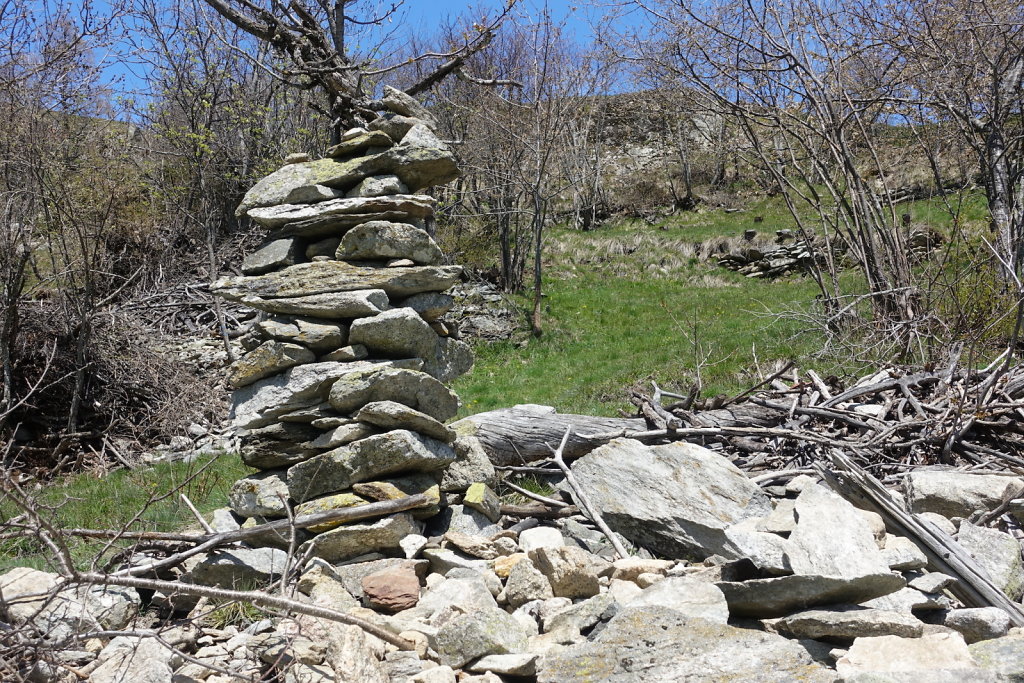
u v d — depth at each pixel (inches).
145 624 167.9
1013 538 174.1
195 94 793.6
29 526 140.3
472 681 136.1
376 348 206.8
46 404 431.2
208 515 247.6
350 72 408.8
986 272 405.7
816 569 140.3
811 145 577.0
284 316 213.2
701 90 574.6
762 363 486.6
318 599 164.7
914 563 153.9
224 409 466.6
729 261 942.4
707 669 125.2
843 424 279.6
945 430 257.4
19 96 452.1
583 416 283.3
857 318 463.2
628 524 207.3
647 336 662.5
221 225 776.9
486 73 830.5
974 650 128.6
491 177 820.0
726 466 200.2
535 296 711.7
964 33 491.5
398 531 194.2
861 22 524.1
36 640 135.4
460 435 241.6
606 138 1444.4
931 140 551.5
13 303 406.0
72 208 457.1
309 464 199.0
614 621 140.7
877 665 121.3
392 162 216.4
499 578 180.4
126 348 473.7
